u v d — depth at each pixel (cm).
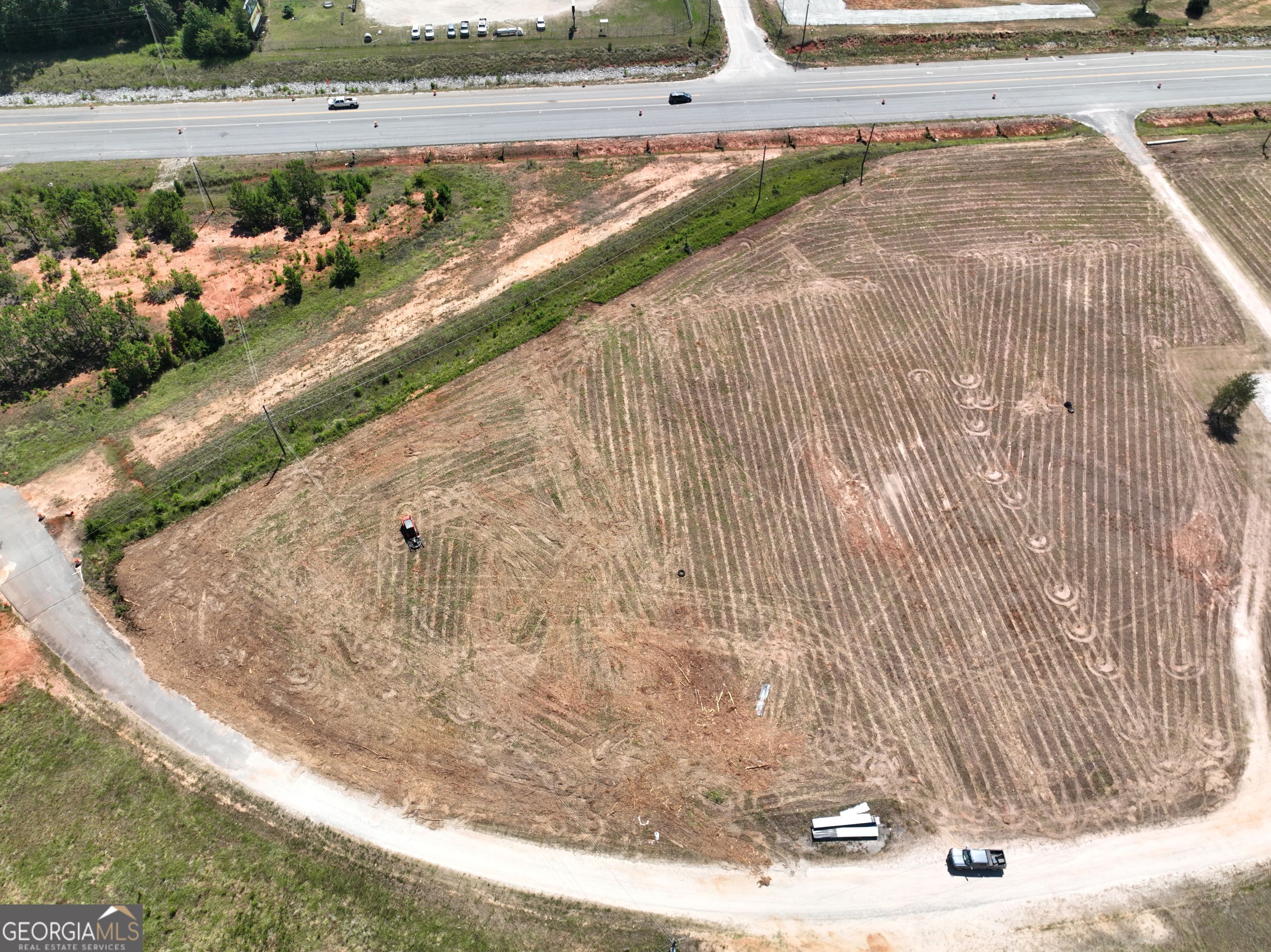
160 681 3988
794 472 4706
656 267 5891
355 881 3419
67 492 4697
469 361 5316
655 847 3503
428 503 4606
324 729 3822
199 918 3312
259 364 5372
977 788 3612
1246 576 4234
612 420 4975
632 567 4328
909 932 3284
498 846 3509
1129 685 3881
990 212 6278
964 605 4159
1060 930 3272
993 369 5191
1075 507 4509
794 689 3903
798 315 5547
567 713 3844
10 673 4012
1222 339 5334
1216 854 3431
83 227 6125
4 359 5159
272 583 4306
